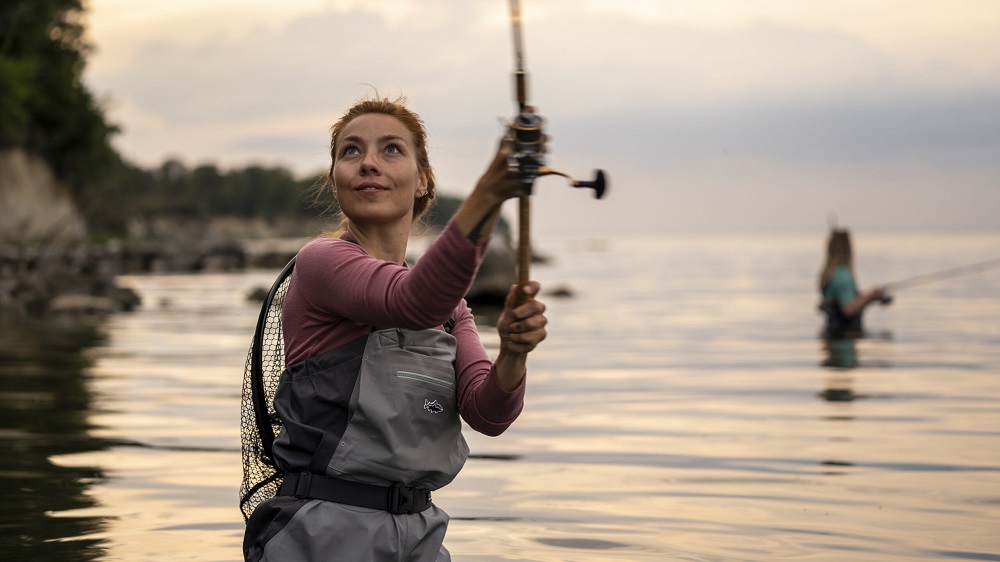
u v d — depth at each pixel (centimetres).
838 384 949
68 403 862
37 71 5950
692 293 2602
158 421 773
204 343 1391
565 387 943
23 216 5669
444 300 268
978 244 10331
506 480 582
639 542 461
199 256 4584
